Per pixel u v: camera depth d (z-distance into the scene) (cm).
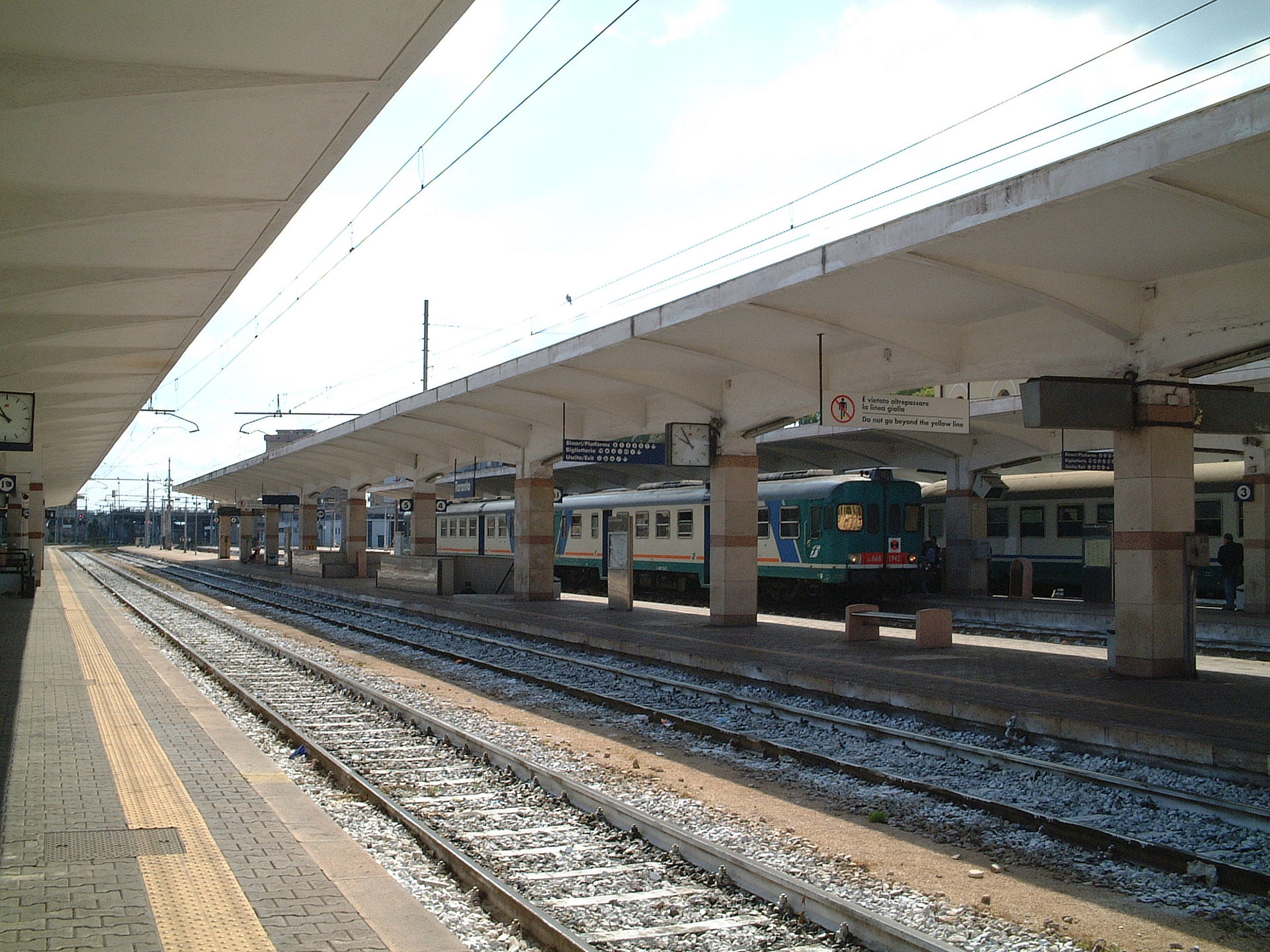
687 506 2898
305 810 733
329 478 4478
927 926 586
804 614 2656
